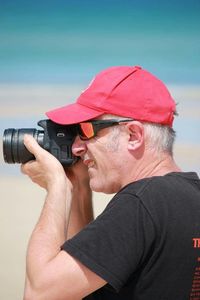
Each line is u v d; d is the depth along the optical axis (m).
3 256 15.18
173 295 5.57
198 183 6.14
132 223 5.43
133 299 5.57
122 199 5.59
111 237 5.39
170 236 5.52
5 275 14.17
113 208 5.54
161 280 5.54
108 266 5.30
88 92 6.39
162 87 6.35
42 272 5.46
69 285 5.39
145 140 6.10
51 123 6.79
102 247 5.36
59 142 6.75
